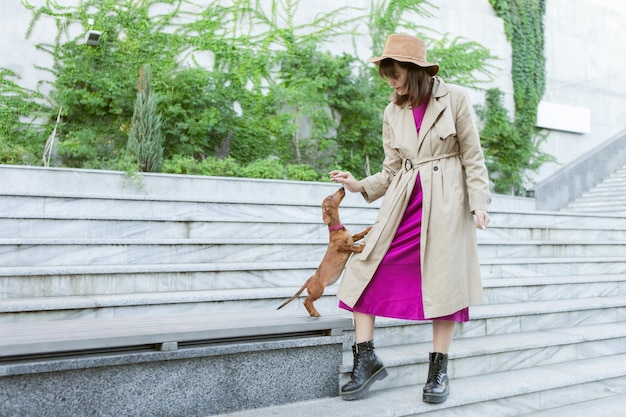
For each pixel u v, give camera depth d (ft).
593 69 44.52
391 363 9.14
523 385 9.41
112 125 28.30
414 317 7.86
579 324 13.01
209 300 10.36
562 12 43.29
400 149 8.50
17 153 24.21
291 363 8.17
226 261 13.51
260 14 32.32
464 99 8.23
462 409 8.67
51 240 11.63
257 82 31.68
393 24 35.99
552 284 14.12
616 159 41.16
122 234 13.70
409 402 8.30
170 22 30.55
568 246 18.69
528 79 40.37
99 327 7.47
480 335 11.43
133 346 7.02
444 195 8.03
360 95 33.17
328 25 34.17
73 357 6.56
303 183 23.82
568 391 9.99
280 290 11.26
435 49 37.50
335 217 8.63
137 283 11.12
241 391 7.72
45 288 10.30
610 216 24.14
